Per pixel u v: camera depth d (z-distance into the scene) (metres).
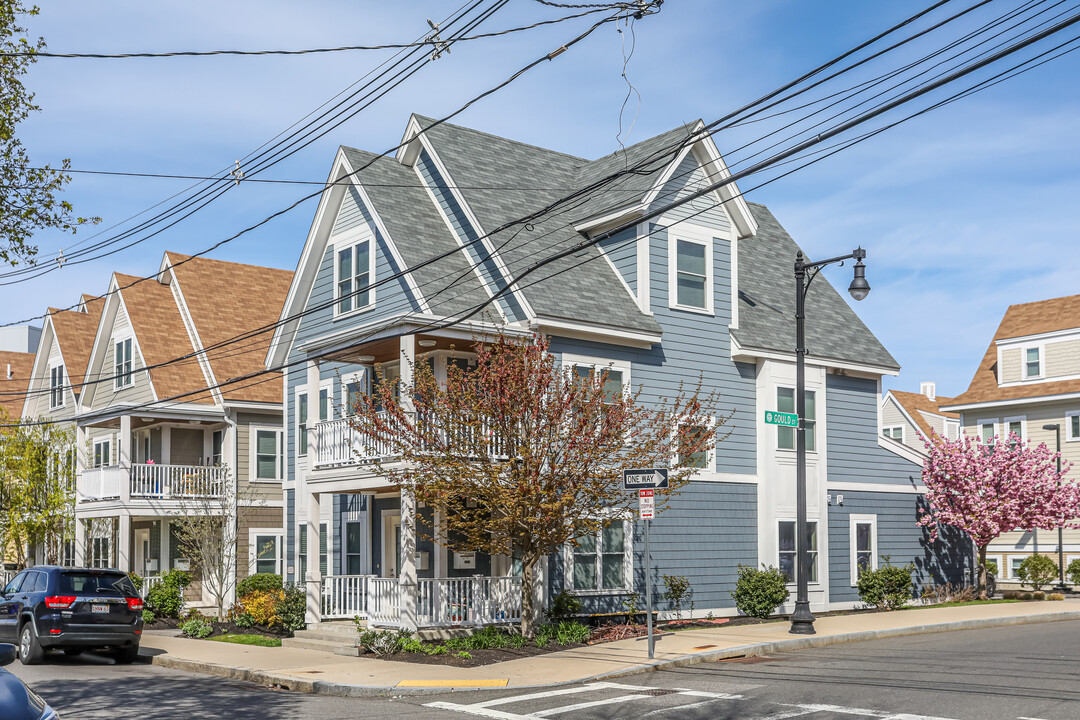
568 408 18.78
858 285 19.58
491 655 17.95
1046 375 44.16
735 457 25.33
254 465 32.12
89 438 36.16
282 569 32.19
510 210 24.39
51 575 18.97
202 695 14.84
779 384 26.22
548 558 21.41
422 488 18.80
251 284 36.12
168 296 34.59
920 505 29.70
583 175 27.11
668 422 20.44
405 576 19.36
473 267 22.06
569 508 18.88
